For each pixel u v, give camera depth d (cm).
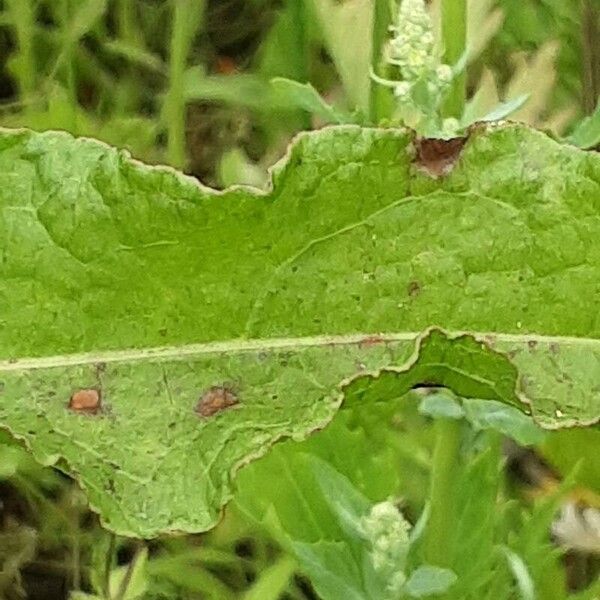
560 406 20
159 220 19
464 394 20
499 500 38
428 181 20
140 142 49
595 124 31
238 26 57
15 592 45
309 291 20
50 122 48
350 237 20
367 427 37
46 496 46
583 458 37
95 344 19
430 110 30
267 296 20
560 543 40
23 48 51
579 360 20
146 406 19
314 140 19
